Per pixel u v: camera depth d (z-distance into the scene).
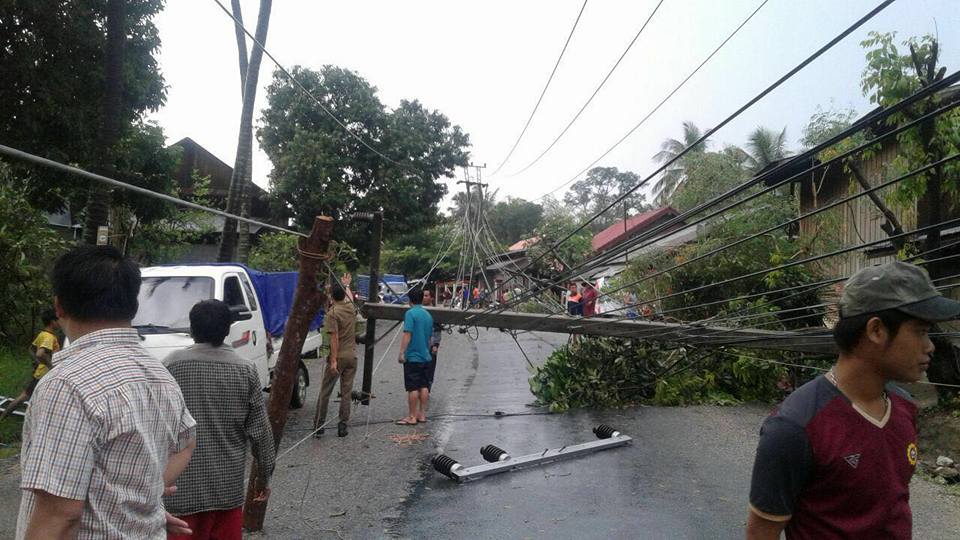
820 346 6.69
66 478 1.96
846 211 12.34
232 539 3.89
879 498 2.08
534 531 5.42
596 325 7.97
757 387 10.71
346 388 8.76
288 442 8.48
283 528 5.54
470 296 11.57
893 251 10.11
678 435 8.55
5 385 10.66
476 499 6.21
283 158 26.03
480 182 12.84
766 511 2.15
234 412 3.85
